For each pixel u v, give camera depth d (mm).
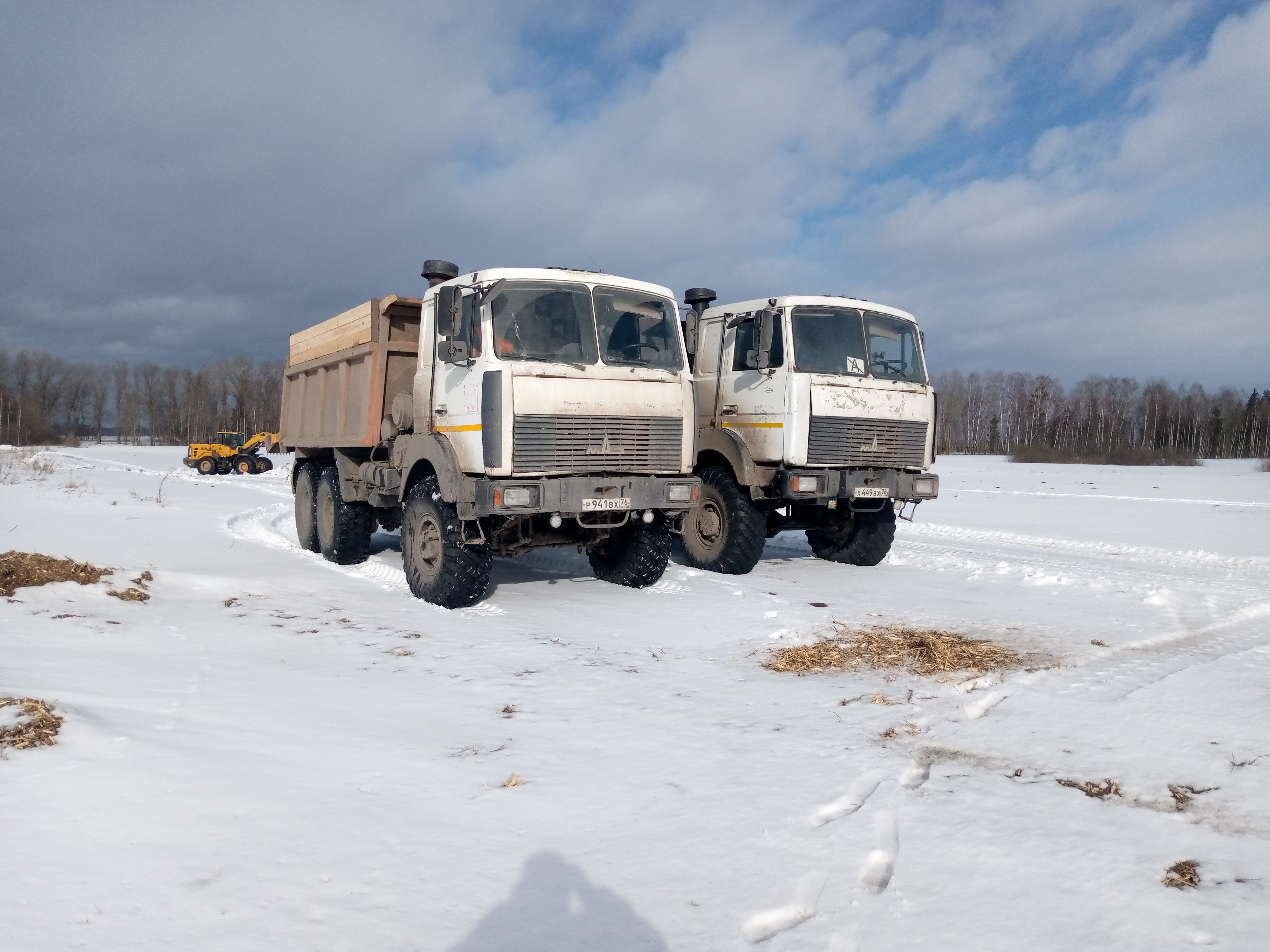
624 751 3975
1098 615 7309
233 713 4285
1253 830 3232
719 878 2801
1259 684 5188
